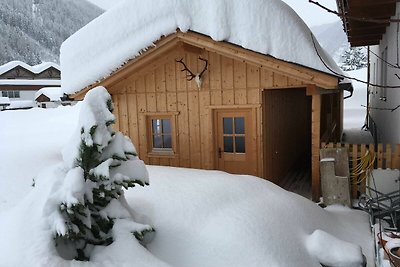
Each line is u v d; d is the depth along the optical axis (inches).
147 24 327.6
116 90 384.5
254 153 339.0
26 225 158.7
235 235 181.3
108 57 344.8
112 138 179.8
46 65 1987.0
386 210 227.6
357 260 187.5
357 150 302.2
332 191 293.1
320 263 190.7
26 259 146.3
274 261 173.2
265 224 192.1
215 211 199.2
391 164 291.4
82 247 169.6
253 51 297.3
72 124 970.1
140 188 226.5
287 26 301.1
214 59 343.0
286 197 231.9
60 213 160.4
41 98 1640.0
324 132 413.7
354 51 1963.6
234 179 239.1
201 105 354.6
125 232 172.9
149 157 382.6
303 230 207.2
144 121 379.2
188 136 364.2
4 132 866.1
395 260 156.0
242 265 170.7
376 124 564.7
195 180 235.3
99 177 168.4
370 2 272.4
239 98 338.3
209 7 308.7
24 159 438.0
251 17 304.7
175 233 186.5
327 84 288.2
